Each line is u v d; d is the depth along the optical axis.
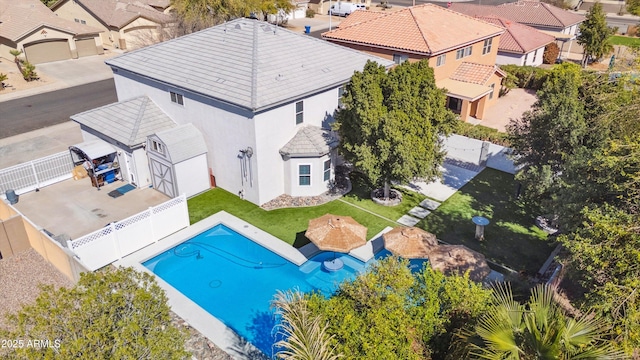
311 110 22.45
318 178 22.25
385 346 9.88
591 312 10.78
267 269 18.00
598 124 16.80
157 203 21.83
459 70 33.59
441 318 11.17
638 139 12.80
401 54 31.52
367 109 19.22
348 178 24.42
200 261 18.45
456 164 26.33
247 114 19.81
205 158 22.50
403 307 11.00
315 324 9.67
